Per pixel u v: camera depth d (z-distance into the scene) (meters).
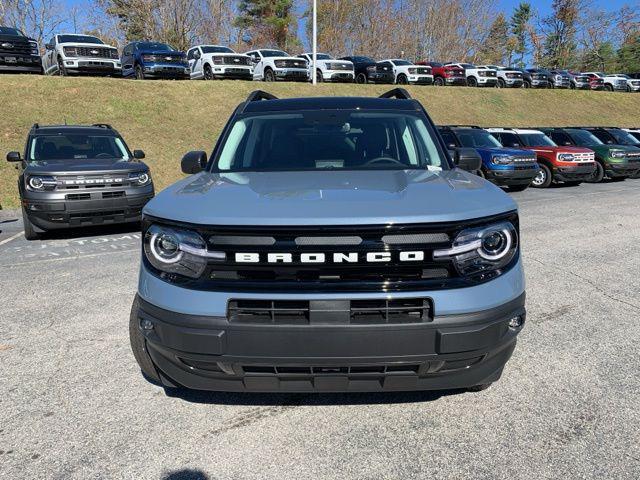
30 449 2.70
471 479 2.43
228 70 22.27
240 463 2.57
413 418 2.94
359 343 2.34
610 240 7.68
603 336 4.09
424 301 2.37
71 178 7.99
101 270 6.25
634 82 39.34
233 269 2.40
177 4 38.53
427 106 26.12
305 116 3.94
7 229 9.58
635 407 3.04
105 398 3.19
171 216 2.52
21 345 3.99
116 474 2.50
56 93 17.06
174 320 2.45
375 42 52.09
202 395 3.22
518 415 2.96
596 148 16.58
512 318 2.51
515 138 15.62
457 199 2.57
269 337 2.36
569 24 62.53
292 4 51.78
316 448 2.68
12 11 38.69
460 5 54.78
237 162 3.61
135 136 16.39
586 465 2.52
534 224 9.02
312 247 2.33
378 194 2.65
